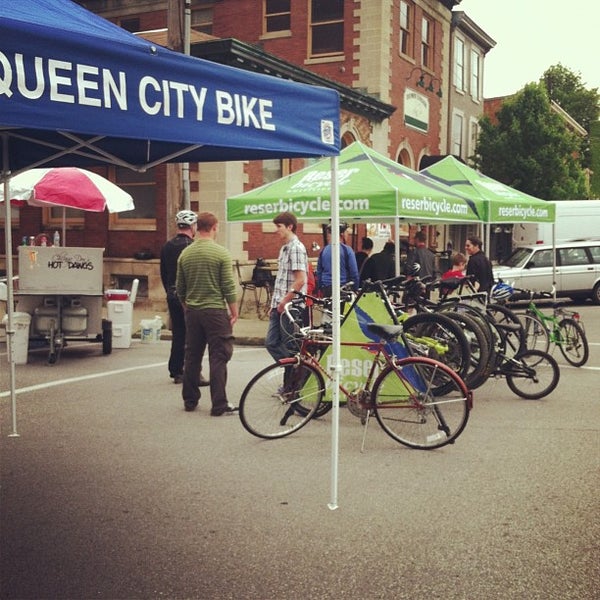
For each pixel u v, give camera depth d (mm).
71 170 12312
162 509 4824
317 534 4438
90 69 3584
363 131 22297
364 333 6848
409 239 25984
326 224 14016
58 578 3811
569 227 23906
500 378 9500
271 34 23406
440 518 4711
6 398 8281
